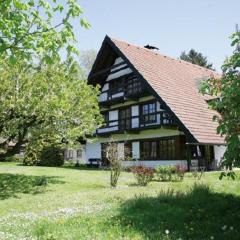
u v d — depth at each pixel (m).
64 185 19.06
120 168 18.09
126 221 8.14
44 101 16.55
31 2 7.11
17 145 17.11
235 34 8.39
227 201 10.01
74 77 19.95
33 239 7.14
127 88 34.38
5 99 16.08
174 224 7.85
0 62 7.60
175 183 16.62
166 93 27.75
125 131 32.47
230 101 8.09
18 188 18.08
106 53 34.75
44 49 7.03
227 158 7.99
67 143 20.14
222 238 6.81
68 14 7.12
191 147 28.25
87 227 7.80
